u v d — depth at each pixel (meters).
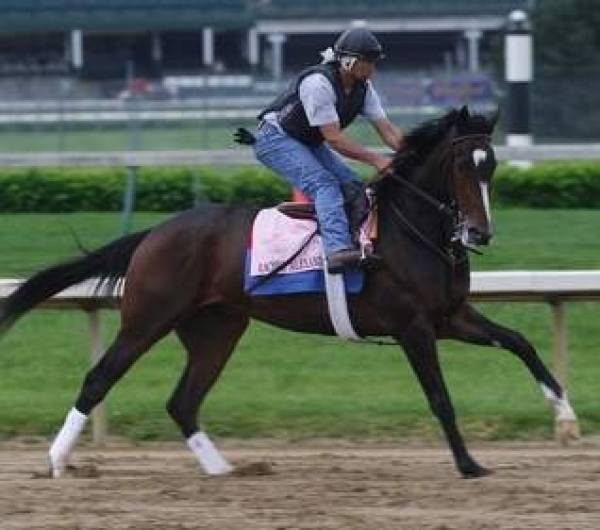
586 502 9.81
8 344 15.63
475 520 9.30
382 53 10.77
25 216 22.72
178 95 53.66
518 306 16.44
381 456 11.92
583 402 13.45
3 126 46.78
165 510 9.73
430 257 10.59
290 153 10.90
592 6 41.34
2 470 11.50
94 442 12.83
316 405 13.39
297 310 10.95
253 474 11.06
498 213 22.83
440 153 10.51
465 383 14.39
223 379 14.54
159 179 23.80
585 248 19.00
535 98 35.09
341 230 10.67
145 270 11.06
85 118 47.34
